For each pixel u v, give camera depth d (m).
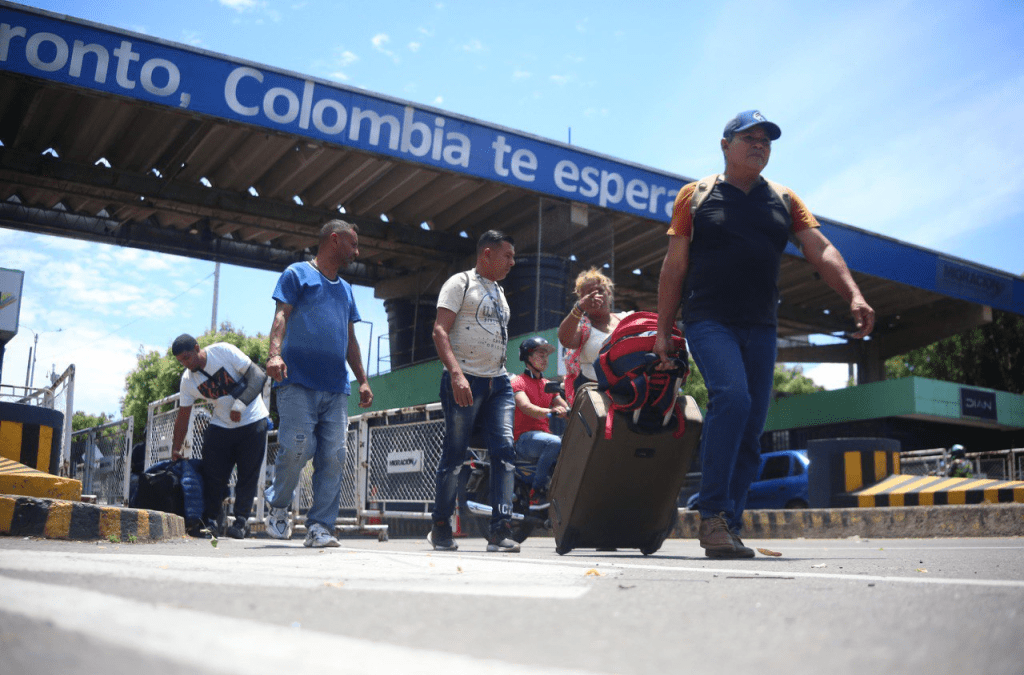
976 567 2.39
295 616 1.14
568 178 13.97
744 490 3.41
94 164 13.71
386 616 1.18
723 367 3.14
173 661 0.73
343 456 4.12
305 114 11.71
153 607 1.12
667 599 1.46
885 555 3.28
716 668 0.84
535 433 5.59
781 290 21.59
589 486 3.54
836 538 7.75
